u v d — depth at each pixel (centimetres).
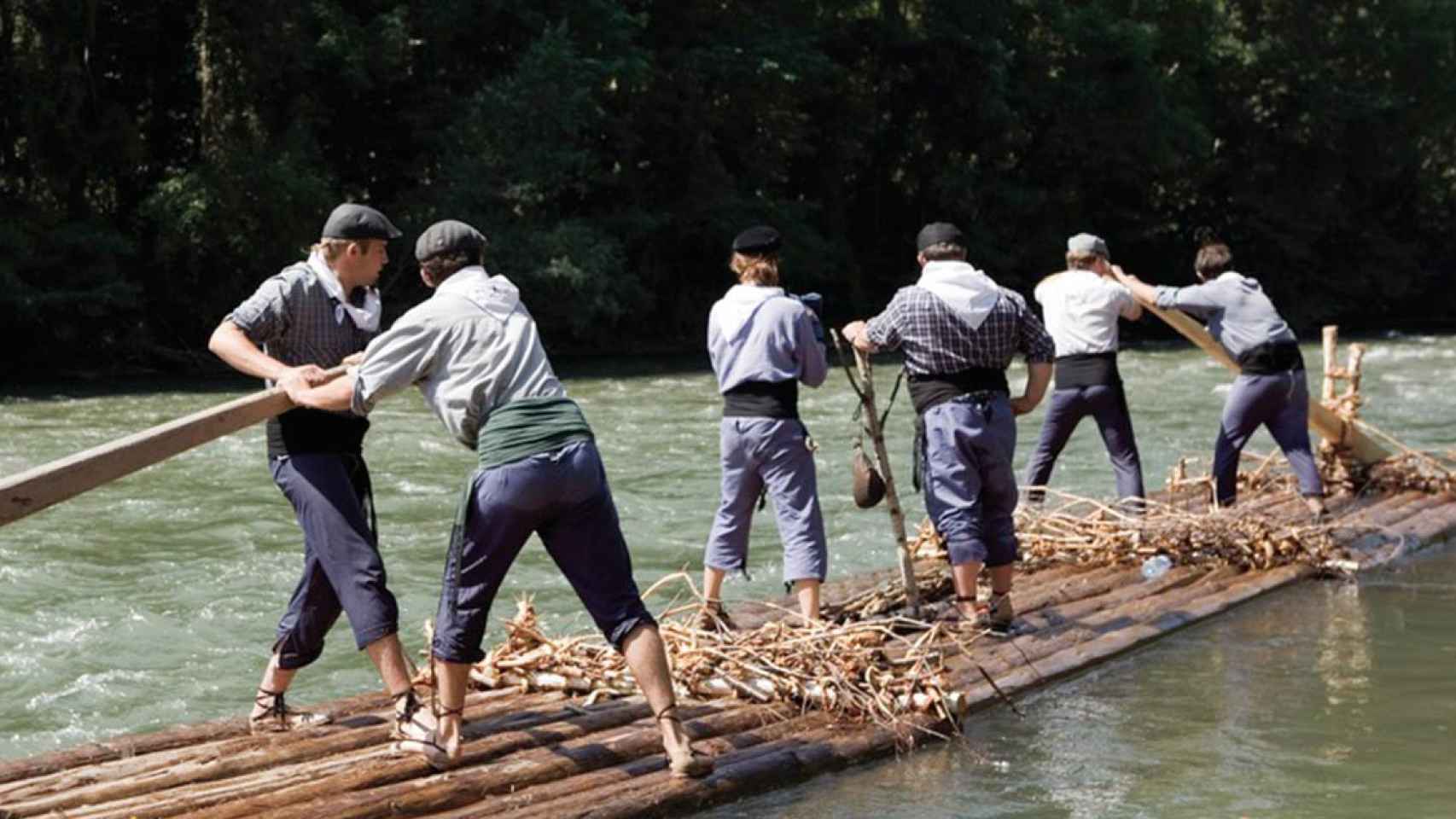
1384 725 768
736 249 874
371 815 601
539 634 792
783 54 4375
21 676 941
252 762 649
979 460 892
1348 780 688
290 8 3616
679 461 1869
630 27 4206
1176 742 745
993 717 791
